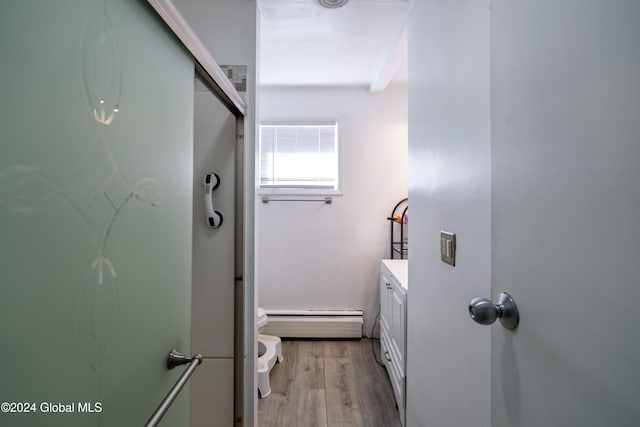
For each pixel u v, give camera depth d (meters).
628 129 0.34
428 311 1.23
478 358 0.83
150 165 0.57
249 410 1.47
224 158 1.42
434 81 1.15
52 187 0.36
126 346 0.50
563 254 0.45
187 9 1.47
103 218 0.45
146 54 0.56
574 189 0.42
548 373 0.48
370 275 2.77
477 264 0.84
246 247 1.45
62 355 0.37
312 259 2.78
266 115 2.76
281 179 2.80
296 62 2.27
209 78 0.94
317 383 2.07
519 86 0.56
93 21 0.43
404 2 1.55
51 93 0.36
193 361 0.66
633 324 0.34
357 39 1.93
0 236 0.30
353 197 2.77
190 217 0.75
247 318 1.48
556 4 0.46
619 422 0.35
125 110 0.50
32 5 0.33
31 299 0.33
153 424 0.51
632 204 0.34
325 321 2.68
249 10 1.47
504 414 0.61
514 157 0.58
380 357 2.41
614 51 0.36
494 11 0.65
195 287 1.43
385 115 2.76
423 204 1.29
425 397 1.26
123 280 0.49
